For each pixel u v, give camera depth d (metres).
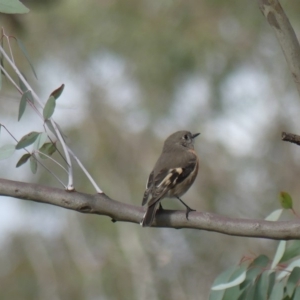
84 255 14.84
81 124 15.66
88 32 16.23
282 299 6.38
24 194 5.80
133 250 14.48
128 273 14.34
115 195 14.98
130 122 15.74
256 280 6.45
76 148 15.41
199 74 15.57
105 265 14.50
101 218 14.91
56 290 14.79
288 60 5.69
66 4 16.47
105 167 15.19
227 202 15.52
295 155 16.14
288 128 16.30
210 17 15.72
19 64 16.41
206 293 14.40
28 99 5.73
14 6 6.12
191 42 15.24
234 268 6.46
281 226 5.58
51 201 5.82
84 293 14.55
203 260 14.81
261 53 16.38
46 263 15.05
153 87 15.60
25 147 5.68
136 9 15.88
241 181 15.88
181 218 5.94
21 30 11.73
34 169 5.77
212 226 5.80
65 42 16.86
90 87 16.22
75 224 15.15
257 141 16.17
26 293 15.07
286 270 6.43
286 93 16.47
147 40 15.42
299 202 15.62
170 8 15.68
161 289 14.27
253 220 5.68
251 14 15.98
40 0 11.26
